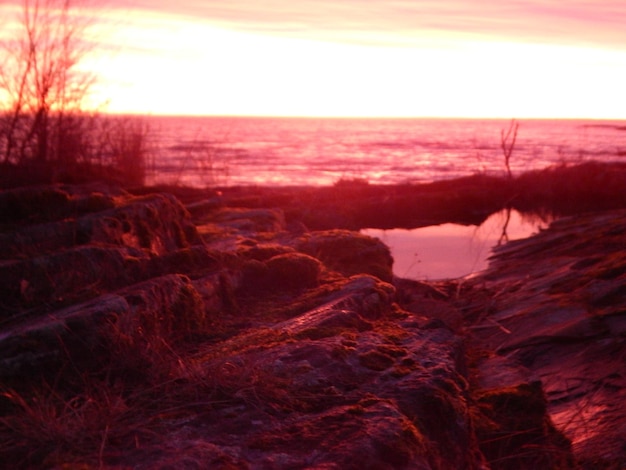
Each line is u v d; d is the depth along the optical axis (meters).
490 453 3.51
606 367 4.74
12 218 4.95
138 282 4.27
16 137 7.74
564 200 15.22
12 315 3.64
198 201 9.15
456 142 82.31
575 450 3.73
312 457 2.45
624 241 8.43
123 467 2.29
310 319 4.05
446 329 4.29
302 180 27.94
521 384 4.20
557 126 188.88
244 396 2.89
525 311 6.20
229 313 4.42
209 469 2.32
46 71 7.92
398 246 11.05
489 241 11.45
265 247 5.60
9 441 2.43
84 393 2.92
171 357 3.31
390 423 2.72
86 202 5.12
